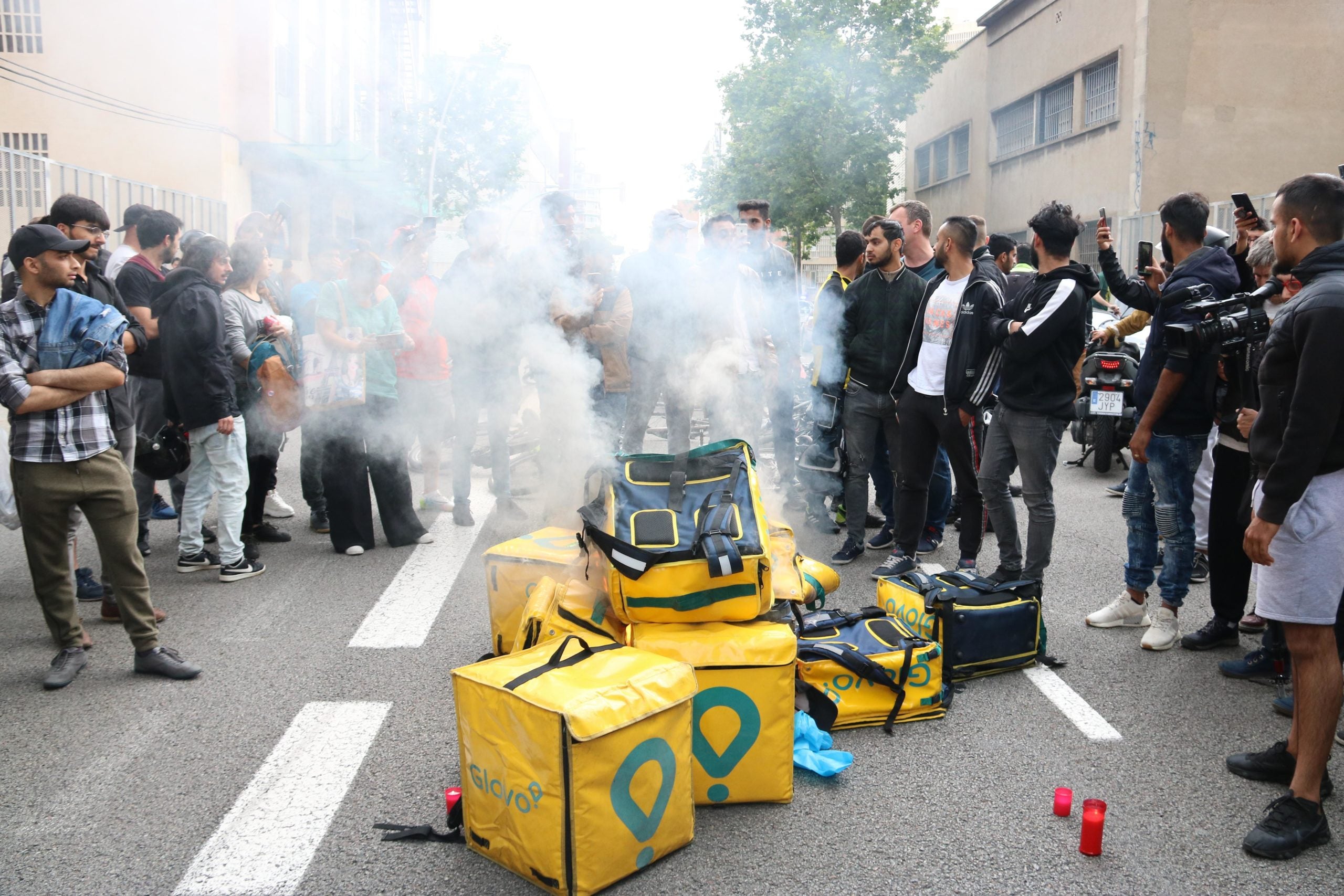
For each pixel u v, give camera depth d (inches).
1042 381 160.7
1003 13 785.6
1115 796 110.2
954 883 93.4
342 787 111.5
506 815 93.7
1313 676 101.0
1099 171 643.5
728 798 107.4
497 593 141.0
